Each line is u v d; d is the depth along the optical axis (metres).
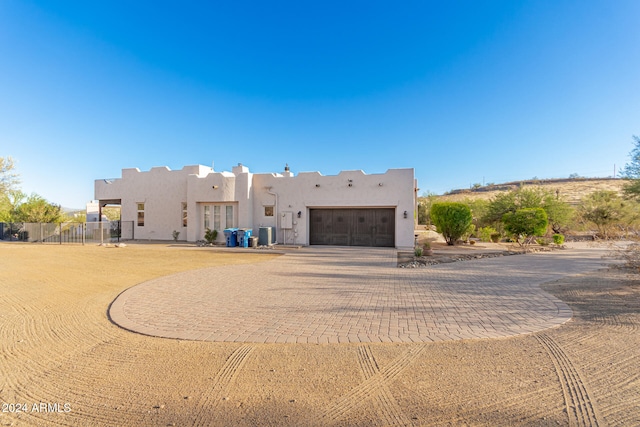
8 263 12.88
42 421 2.99
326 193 19.61
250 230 19.45
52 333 5.27
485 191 76.25
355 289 8.30
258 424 2.90
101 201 25.98
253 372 3.89
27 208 26.98
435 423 2.90
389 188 18.64
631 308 6.46
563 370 3.86
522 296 7.55
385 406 3.17
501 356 4.27
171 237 23.12
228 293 7.88
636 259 9.56
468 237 23.50
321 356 4.32
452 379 3.68
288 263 12.88
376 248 18.33
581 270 11.26
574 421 2.91
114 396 3.39
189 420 2.97
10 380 3.75
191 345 4.73
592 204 29.47
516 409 3.10
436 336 5.01
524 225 18.50
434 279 9.63
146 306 6.75
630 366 3.94
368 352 4.43
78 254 15.84
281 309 6.51
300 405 3.20
